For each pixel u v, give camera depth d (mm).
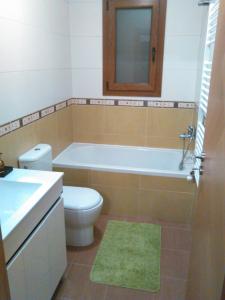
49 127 2664
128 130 3246
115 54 3000
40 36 2338
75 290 1872
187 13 2715
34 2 2199
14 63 1974
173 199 2611
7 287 836
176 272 2033
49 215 1579
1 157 1889
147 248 2287
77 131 3367
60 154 2996
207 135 1432
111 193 2742
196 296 1323
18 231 1257
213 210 1106
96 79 3117
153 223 2650
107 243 2342
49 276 1643
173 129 3131
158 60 2918
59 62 2781
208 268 1104
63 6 2779
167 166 3164
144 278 1977
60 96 2879
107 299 1807
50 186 1592
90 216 2148
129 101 3125
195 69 2871
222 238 896
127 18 2875
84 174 2742
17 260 1253
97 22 2910
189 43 2803
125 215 2783
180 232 2518
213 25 2031
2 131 1885
